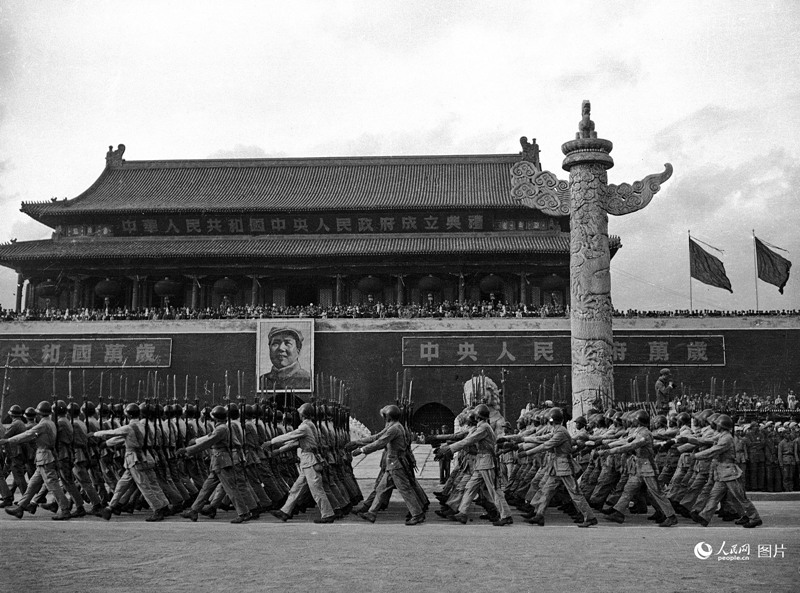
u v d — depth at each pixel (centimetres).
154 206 7519
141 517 2288
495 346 6500
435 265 7375
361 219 7544
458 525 2120
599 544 1753
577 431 2669
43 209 7544
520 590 1307
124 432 2158
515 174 4547
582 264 4400
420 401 6494
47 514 2370
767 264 5928
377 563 1516
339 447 2461
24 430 2375
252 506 2227
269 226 7600
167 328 6625
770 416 3462
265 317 6675
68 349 6625
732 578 1422
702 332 6341
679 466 2344
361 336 6594
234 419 2350
